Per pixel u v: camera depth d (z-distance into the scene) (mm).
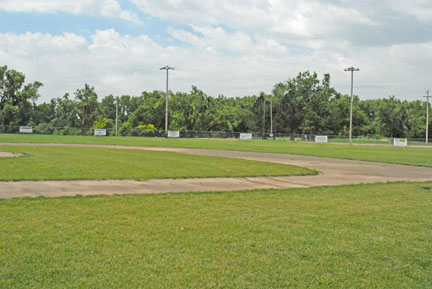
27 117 103125
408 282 5430
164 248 6508
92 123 115062
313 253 6484
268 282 5305
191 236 7215
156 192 12375
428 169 23953
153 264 5805
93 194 11570
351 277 5547
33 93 100812
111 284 5098
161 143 52719
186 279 5316
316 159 30609
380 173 20953
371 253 6562
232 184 14875
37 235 6996
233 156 31875
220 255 6254
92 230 7434
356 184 15609
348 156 34844
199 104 114125
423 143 78250
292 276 5523
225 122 112625
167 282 5211
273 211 9625
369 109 133125
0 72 97375
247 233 7523
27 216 8391
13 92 99500
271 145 55562
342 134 110188
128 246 6555
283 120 109688
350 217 9141
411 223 8664
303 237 7359
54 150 31047
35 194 11336
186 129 108750
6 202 9844
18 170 16516
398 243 7133
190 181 15336
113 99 148750
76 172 16484
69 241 6719
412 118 111750
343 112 110625
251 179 16594
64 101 115000
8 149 31094
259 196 11898
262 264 5930
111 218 8438
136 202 10406
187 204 10312
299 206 10375
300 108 111375
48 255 6020
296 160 29172
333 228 8086
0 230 7250
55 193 11602
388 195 12719
